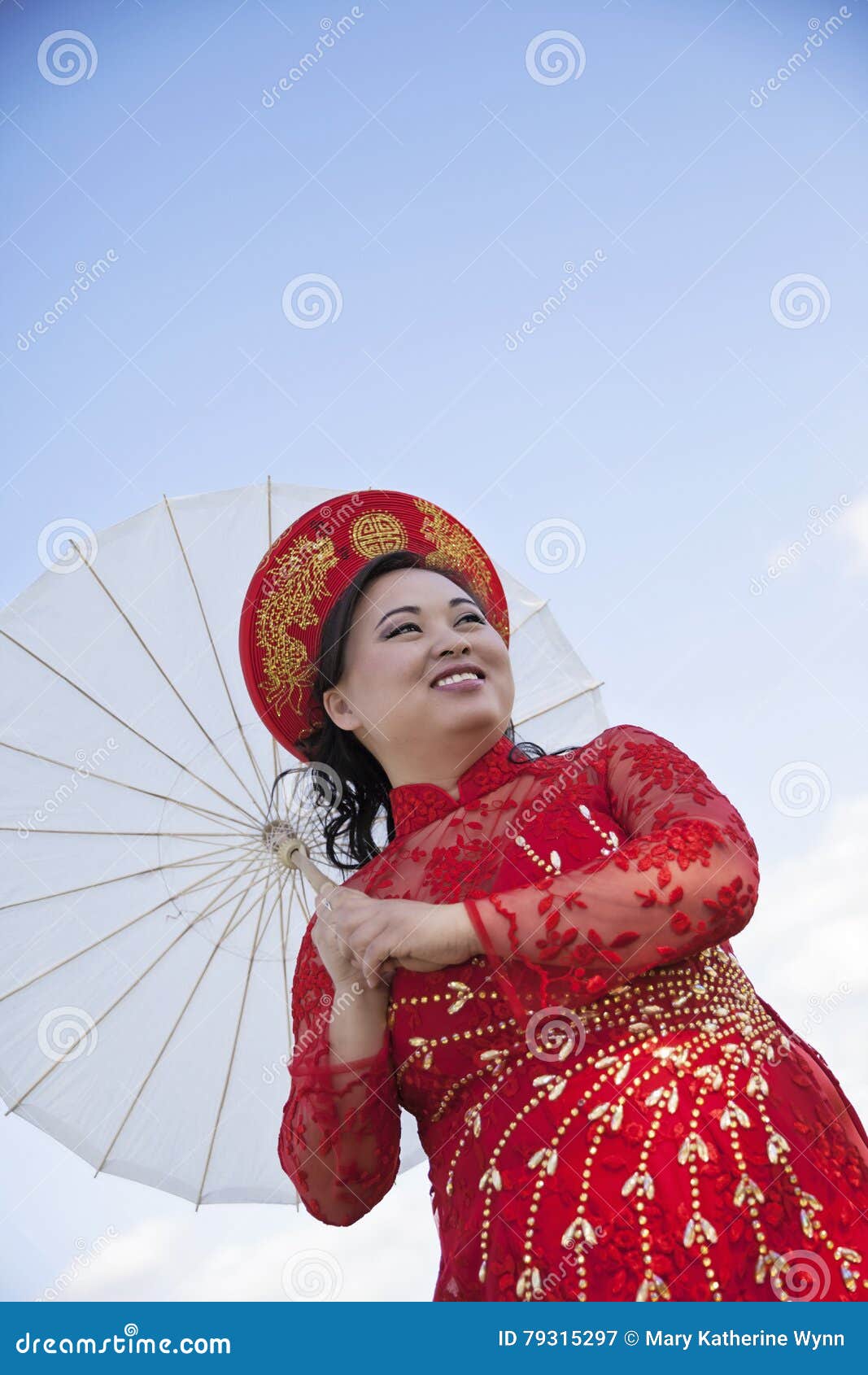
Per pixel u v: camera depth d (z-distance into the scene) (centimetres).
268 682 256
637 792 201
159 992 264
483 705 216
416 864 211
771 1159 174
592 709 296
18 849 262
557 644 302
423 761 220
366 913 193
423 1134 204
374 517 257
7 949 261
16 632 266
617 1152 175
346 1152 201
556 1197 175
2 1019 262
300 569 250
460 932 184
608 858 183
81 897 262
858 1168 183
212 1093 266
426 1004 194
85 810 262
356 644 232
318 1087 201
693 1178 172
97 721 265
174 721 265
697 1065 180
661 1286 168
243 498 284
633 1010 184
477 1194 184
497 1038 188
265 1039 267
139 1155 265
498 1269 177
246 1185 266
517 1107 183
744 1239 169
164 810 263
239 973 265
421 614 227
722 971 195
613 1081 179
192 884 262
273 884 262
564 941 177
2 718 263
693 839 182
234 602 274
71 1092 263
